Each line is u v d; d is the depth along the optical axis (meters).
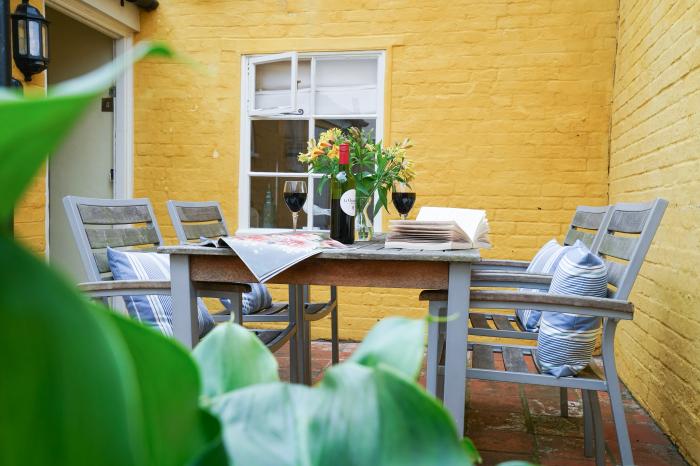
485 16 3.90
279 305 3.00
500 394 3.12
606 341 1.75
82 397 0.19
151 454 0.26
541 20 3.83
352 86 4.14
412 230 1.96
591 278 1.84
